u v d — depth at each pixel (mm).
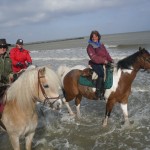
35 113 4340
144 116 7266
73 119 7367
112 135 6195
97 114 7727
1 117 4379
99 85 6461
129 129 6430
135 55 6336
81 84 6969
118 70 6402
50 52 34125
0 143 5871
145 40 42188
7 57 4961
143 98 9016
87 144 5801
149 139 5855
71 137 6211
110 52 23156
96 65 6527
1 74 4848
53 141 5984
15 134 4309
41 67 3994
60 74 7684
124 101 6465
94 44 6488
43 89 3891
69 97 7539
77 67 7559
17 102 4109
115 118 7242
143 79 11758
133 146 5578
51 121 7215
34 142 5914
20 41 6805
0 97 4473
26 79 3990
